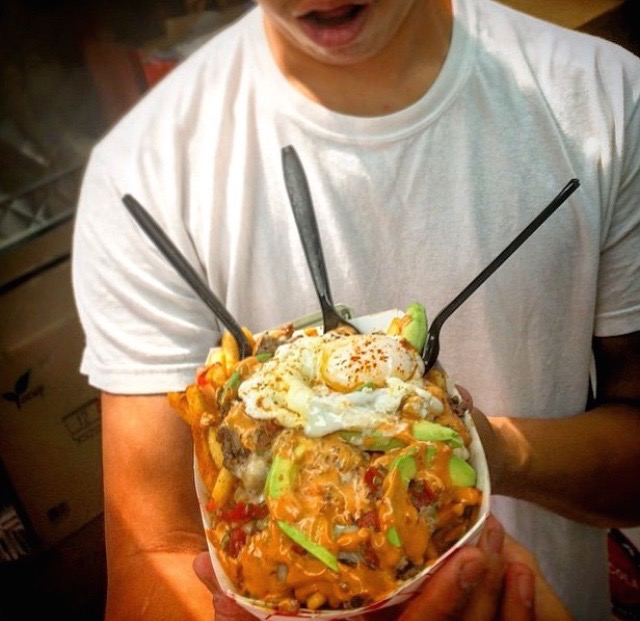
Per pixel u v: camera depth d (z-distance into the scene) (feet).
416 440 1.03
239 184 1.66
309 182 1.64
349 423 1.03
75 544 2.84
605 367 1.79
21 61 2.47
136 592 1.46
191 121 1.69
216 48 1.77
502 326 1.69
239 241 1.66
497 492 1.55
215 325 1.69
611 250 1.68
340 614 0.97
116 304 1.63
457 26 1.62
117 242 1.63
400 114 1.58
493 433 1.50
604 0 2.48
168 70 2.55
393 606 1.11
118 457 1.59
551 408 1.79
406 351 1.13
